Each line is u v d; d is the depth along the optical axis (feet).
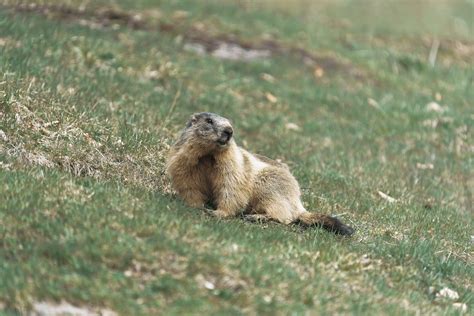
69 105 83.97
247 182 70.79
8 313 46.60
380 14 198.29
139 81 108.68
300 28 164.25
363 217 80.59
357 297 56.39
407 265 66.90
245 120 109.70
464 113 133.39
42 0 135.03
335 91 132.46
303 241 64.90
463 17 211.61
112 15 140.46
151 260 54.13
